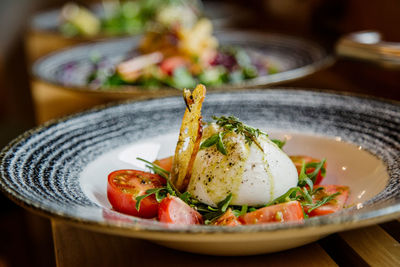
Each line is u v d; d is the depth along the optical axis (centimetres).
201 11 138
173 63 83
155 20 124
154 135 56
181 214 45
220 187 48
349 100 58
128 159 54
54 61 89
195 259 44
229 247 42
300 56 88
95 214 40
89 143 53
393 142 51
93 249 46
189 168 48
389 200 42
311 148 55
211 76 81
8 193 43
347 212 42
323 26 119
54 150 51
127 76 81
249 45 99
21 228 109
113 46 101
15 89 194
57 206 41
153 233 38
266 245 42
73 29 131
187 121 49
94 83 82
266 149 49
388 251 44
